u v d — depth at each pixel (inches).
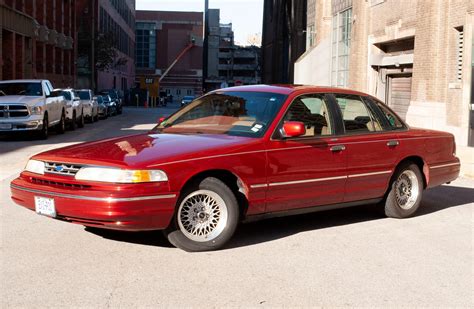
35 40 1612.9
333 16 1322.6
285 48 2294.5
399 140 299.1
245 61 6314.0
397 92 977.5
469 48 694.5
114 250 234.1
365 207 340.5
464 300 186.2
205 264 218.2
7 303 174.2
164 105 3641.7
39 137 821.2
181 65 5575.8
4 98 787.4
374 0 1005.8
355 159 277.7
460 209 342.3
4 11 1294.3
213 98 286.5
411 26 857.5
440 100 764.0
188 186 228.1
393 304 181.2
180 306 174.9
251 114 261.9
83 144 256.4
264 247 245.0
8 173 453.4
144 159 219.3
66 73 2142.0
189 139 245.6
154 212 216.8
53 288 188.2
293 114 260.5
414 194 313.7
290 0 2078.0
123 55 4052.7
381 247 249.6
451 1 736.3
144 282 195.9
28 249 233.5
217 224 236.8
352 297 186.5
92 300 178.1
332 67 1331.2
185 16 5561.0
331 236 267.4
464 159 601.3
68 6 2129.7
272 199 249.0
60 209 220.8
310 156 259.3
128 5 4347.9
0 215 297.0
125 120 1483.8
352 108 288.8
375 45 1024.9
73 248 235.8
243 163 237.6
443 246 254.1
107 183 214.2
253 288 192.7
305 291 191.0
